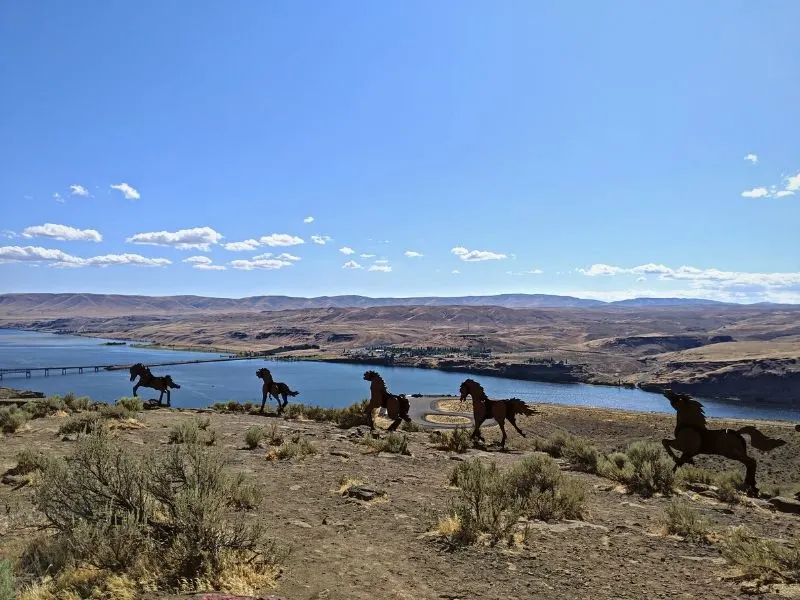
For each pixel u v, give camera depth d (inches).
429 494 437.7
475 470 413.4
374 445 663.1
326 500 405.4
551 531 349.7
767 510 450.6
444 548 306.5
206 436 656.4
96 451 292.8
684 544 332.5
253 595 215.5
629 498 482.0
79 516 273.7
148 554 240.1
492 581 261.9
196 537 247.8
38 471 431.2
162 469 310.2
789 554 279.0
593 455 663.8
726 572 280.4
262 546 280.7
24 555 256.4
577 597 246.4
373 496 411.5
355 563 277.4
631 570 282.7
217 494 288.5
